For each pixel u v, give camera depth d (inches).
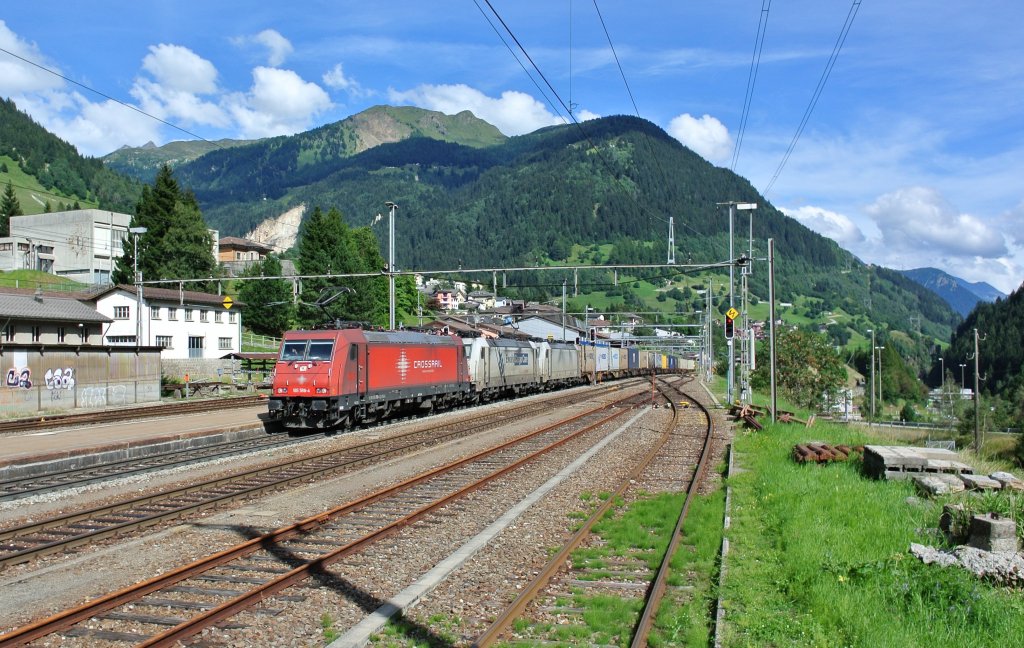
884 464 542.9
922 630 261.3
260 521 451.8
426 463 684.7
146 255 2947.8
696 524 425.4
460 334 1461.6
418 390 1152.2
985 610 273.3
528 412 1269.7
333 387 911.0
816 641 254.8
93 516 468.1
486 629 272.1
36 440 823.1
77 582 333.1
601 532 419.5
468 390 1385.3
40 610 297.9
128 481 597.6
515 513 464.1
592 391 2009.1
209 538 410.3
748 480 576.1
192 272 3006.9
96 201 7632.9
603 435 927.7
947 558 321.1
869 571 312.2
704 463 669.9
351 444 824.9
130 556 374.9
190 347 2356.1
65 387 1254.3
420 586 315.6
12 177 7199.8
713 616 286.0
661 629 278.2
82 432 901.8
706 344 3457.2
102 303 2209.6
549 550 382.9
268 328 3152.1
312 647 257.8
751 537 403.9
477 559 364.8
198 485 555.5
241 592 312.0
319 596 307.0
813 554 347.9
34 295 1916.8
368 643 261.7
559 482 582.2
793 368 2230.6
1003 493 430.0
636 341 3740.2
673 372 4881.9
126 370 1392.7
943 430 2760.8
